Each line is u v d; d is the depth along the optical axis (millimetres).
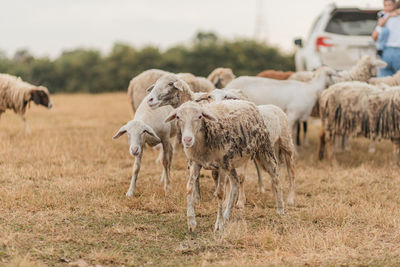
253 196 6859
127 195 6602
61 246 4637
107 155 9359
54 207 5910
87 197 6523
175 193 6719
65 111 17578
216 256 4504
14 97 11484
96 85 33406
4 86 11539
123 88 33656
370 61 9984
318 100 9867
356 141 11680
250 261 4332
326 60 11797
